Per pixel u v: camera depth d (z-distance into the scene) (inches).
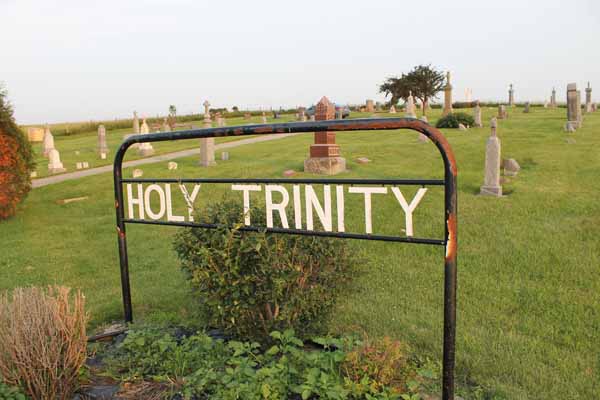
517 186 452.4
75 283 270.1
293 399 127.0
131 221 184.7
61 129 2222.0
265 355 143.3
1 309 134.0
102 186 637.3
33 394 126.2
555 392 141.4
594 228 309.6
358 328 189.6
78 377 138.0
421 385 140.0
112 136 1788.9
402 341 176.7
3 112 479.2
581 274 240.2
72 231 421.4
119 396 132.7
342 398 115.5
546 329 186.5
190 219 165.2
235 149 947.3
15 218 493.0
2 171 470.6
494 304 213.6
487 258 273.4
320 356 133.3
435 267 263.7
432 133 113.1
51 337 129.7
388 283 242.5
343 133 1136.8
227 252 148.9
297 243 152.9
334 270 157.8
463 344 173.6
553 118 1141.7
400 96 1983.3
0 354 127.3
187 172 677.9
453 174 112.2
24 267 312.0
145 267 297.6
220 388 128.1
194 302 215.3
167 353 150.5
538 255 270.8
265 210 165.3
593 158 553.9
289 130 137.2
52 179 749.3
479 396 140.1
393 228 348.8
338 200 134.7
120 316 213.3
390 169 598.2
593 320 191.6
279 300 153.6
